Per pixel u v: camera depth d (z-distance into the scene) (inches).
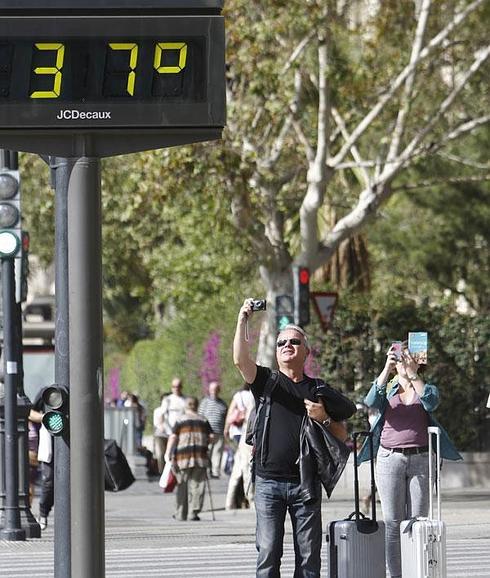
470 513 1929.1
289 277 2417.6
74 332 735.7
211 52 732.7
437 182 2508.6
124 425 3319.4
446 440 1082.7
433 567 963.3
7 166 1681.8
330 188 2997.0
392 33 2439.7
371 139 2817.4
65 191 1126.4
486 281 3240.7
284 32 2244.1
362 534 908.6
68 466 829.8
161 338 4084.6
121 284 4589.1
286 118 2447.1
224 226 2333.9
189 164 2154.3
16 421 1675.7
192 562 1434.5
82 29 729.6
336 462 877.2
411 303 2527.1
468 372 2388.0
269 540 878.4
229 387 3467.0
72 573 734.5
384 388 1082.7
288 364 888.9
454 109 2591.0
